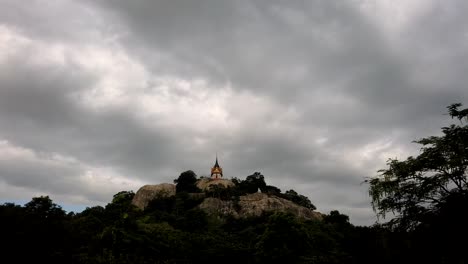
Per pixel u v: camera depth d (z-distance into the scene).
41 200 61.88
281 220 75.19
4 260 48.16
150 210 143.62
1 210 52.41
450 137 22.06
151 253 71.69
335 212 127.94
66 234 61.03
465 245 20.11
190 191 165.75
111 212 111.69
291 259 69.06
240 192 159.88
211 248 82.62
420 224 21.91
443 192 22.05
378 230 23.72
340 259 72.69
